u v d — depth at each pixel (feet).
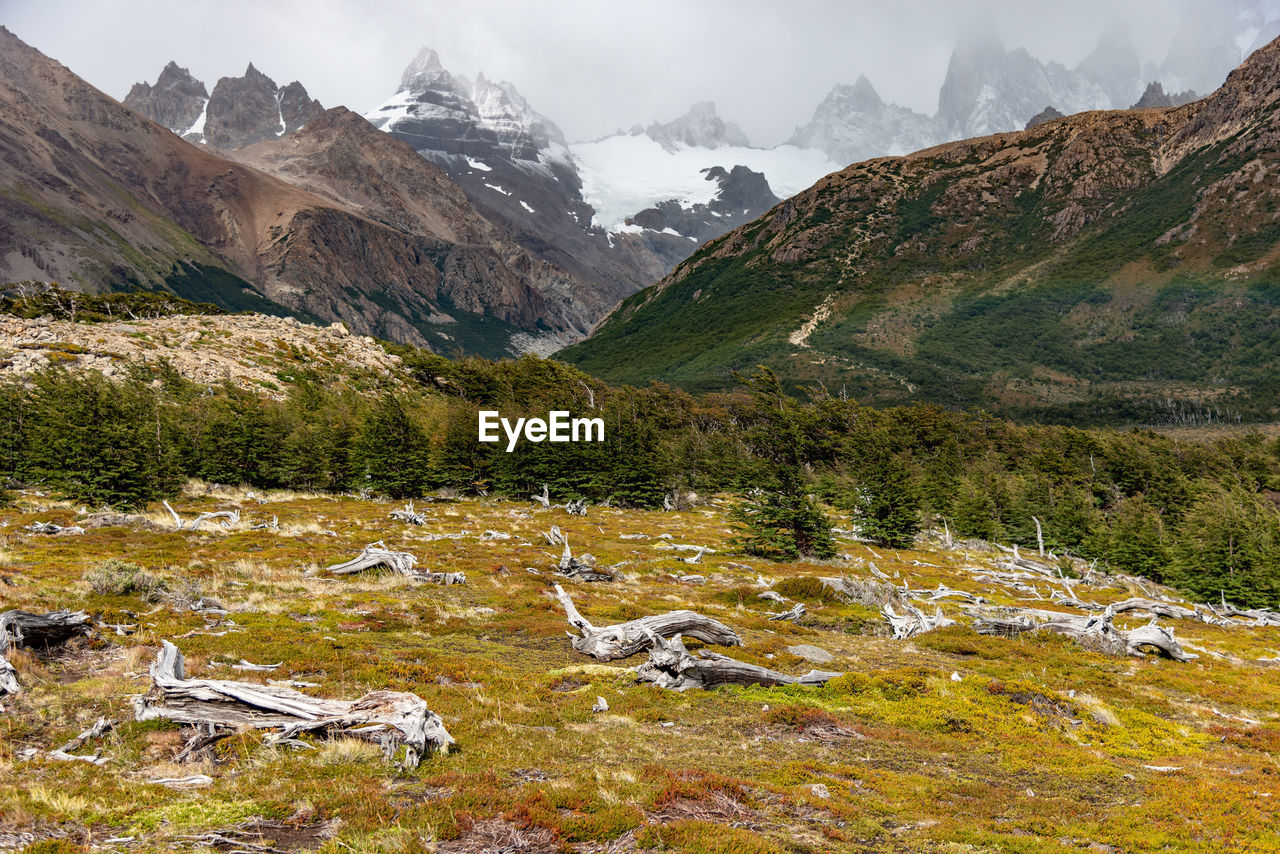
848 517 307.37
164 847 29.50
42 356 292.40
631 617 95.40
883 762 50.29
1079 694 75.61
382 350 500.74
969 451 445.78
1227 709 79.41
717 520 268.82
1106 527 265.34
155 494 174.19
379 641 70.95
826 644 94.73
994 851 35.01
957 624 111.86
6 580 71.92
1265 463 419.74
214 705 43.52
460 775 38.96
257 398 314.14
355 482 263.29
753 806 38.78
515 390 464.65
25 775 35.17
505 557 144.36
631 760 45.19
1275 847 36.68
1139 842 37.35
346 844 30.12
